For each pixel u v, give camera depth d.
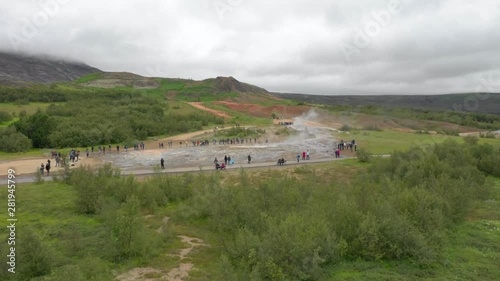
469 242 16.84
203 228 19.86
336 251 14.51
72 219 20.48
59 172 33.00
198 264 14.86
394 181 26.23
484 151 38.03
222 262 13.27
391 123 87.06
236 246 14.97
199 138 70.69
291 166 41.69
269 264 12.90
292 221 15.23
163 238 17.62
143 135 72.94
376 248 14.91
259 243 14.28
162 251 16.31
